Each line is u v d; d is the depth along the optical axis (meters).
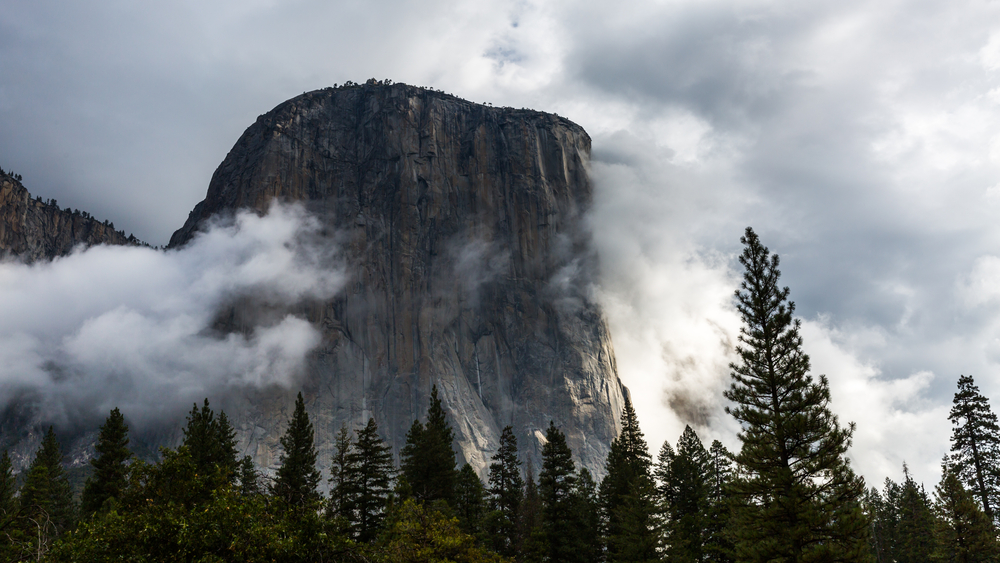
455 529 37.84
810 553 33.84
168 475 31.52
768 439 37.69
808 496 36.34
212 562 25.19
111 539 25.86
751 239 42.41
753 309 41.16
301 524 28.06
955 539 54.34
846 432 36.94
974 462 59.12
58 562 25.28
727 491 38.91
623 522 59.34
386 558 32.06
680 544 53.09
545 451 63.53
